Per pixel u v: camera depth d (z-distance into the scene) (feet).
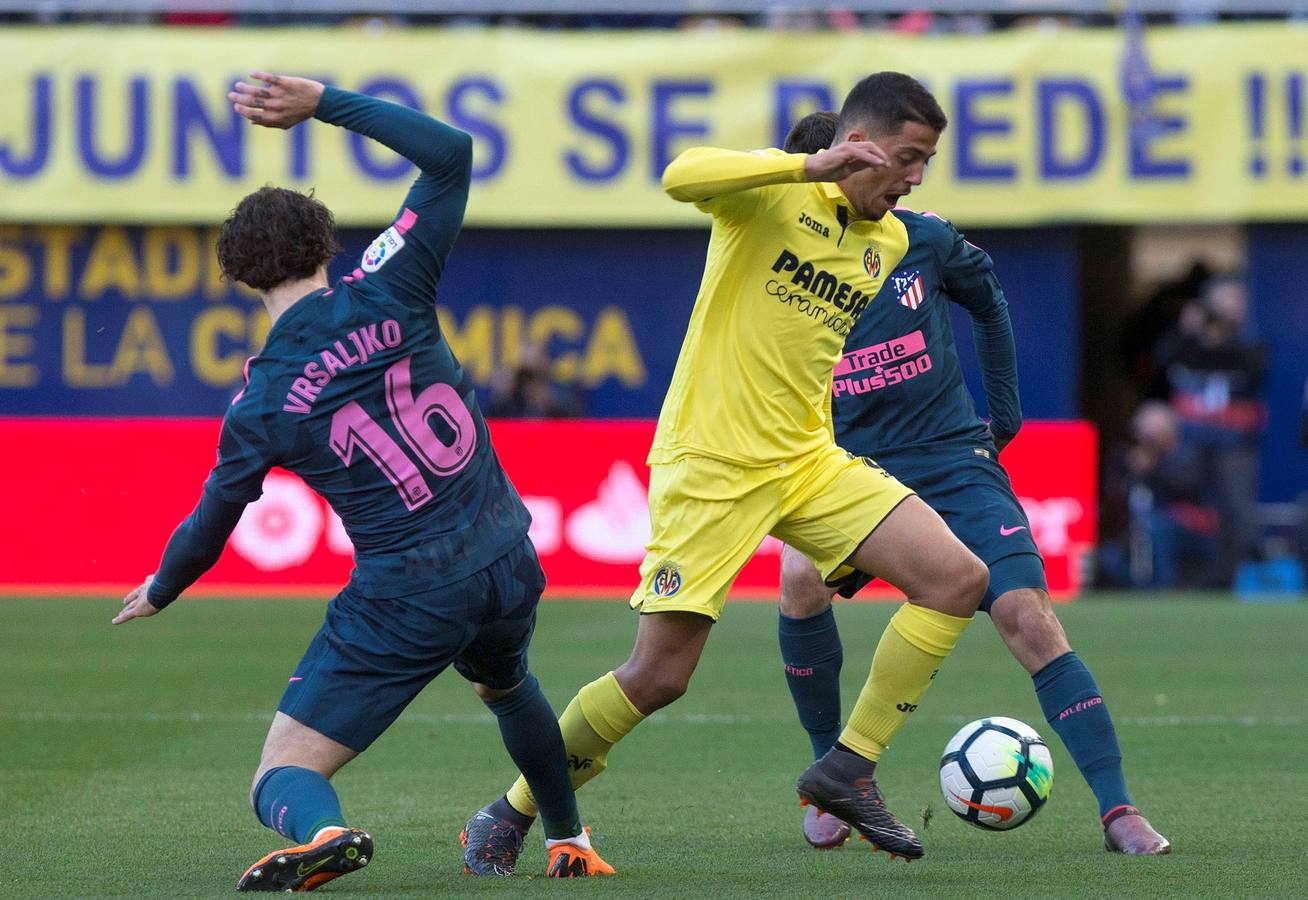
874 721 49.80
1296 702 90.43
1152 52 150.10
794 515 51.13
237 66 152.05
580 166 152.15
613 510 149.89
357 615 44.19
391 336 43.57
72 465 150.71
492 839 49.83
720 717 85.10
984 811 52.01
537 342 161.58
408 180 152.25
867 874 49.01
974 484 58.03
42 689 93.81
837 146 46.11
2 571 150.30
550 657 106.93
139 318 159.74
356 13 170.30
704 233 160.15
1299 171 149.48
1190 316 159.84
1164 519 158.92
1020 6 156.46
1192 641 118.11
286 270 43.80
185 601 141.69
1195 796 63.52
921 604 49.83
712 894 45.52
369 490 43.70
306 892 44.47
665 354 161.48
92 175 152.35
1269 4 153.99
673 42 151.53
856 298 50.75
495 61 151.84
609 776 68.85
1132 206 149.89
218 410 160.45
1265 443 163.94
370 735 44.24
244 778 66.85
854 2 155.02
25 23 168.14
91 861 50.72
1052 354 158.30
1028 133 150.20
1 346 159.63
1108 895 45.11
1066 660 54.70
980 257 59.82
